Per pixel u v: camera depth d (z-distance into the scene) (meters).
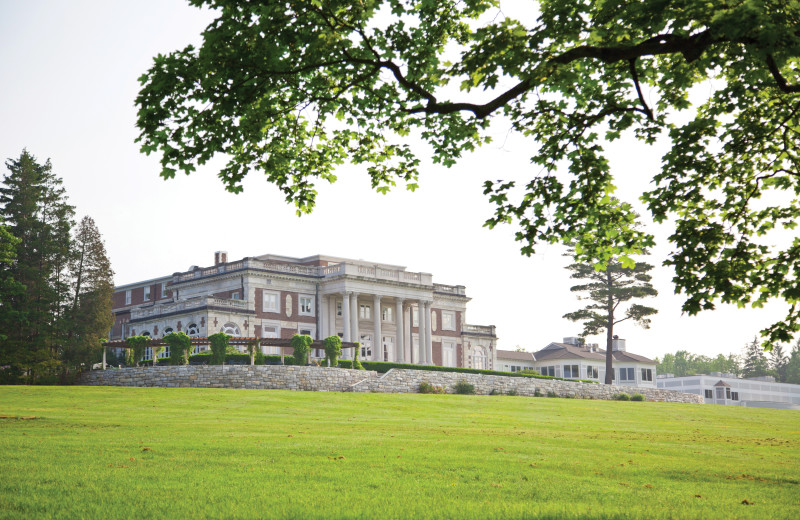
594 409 48.88
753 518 11.88
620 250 16.28
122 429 24.64
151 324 67.12
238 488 13.53
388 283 73.75
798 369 186.25
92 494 12.77
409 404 43.66
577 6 12.90
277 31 12.76
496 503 12.72
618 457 20.12
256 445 20.23
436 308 81.38
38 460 16.36
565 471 17.02
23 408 33.38
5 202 64.19
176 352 52.66
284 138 15.99
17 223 63.47
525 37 12.76
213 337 52.56
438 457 18.45
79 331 62.41
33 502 12.04
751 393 121.44
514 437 25.20
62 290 62.47
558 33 12.88
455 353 82.12
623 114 15.04
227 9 12.39
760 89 15.34
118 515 11.24
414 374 56.88
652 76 15.45
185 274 72.75
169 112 12.98
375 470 16.06
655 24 11.63
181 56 12.70
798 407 119.31
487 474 15.98
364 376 54.81
